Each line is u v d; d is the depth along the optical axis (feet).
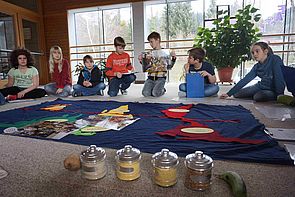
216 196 2.30
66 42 18.66
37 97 9.77
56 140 4.09
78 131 4.53
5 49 15.65
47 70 19.21
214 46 13.15
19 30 16.80
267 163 2.99
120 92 11.06
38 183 2.69
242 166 2.92
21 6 17.76
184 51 16.88
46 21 18.89
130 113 6.01
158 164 2.49
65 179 2.73
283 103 6.97
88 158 2.66
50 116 5.90
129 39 18.12
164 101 8.11
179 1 16.46
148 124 4.91
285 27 15.15
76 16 19.06
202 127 4.53
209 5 16.20
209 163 2.42
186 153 3.34
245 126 4.55
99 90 10.36
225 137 3.92
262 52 7.87
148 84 9.73
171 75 17.03
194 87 8.81
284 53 15.11
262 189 2.39
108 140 3.99
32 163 3.19
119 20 18.20
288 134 4.04
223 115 5.51
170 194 2.35
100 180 2.67
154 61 9.86
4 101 8.30
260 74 8.02
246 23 12.71
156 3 16.72
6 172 2.95
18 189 2.61
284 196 2.27
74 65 18.83
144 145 3.70
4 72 14.69
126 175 2.62
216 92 8.99
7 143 4.00
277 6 15.06
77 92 10.14
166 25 17.13
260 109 6.29
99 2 17.30
